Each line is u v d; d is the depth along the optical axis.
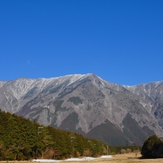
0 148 106.50
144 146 164.62
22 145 117.25
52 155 140.62
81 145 181.88
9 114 117.44
